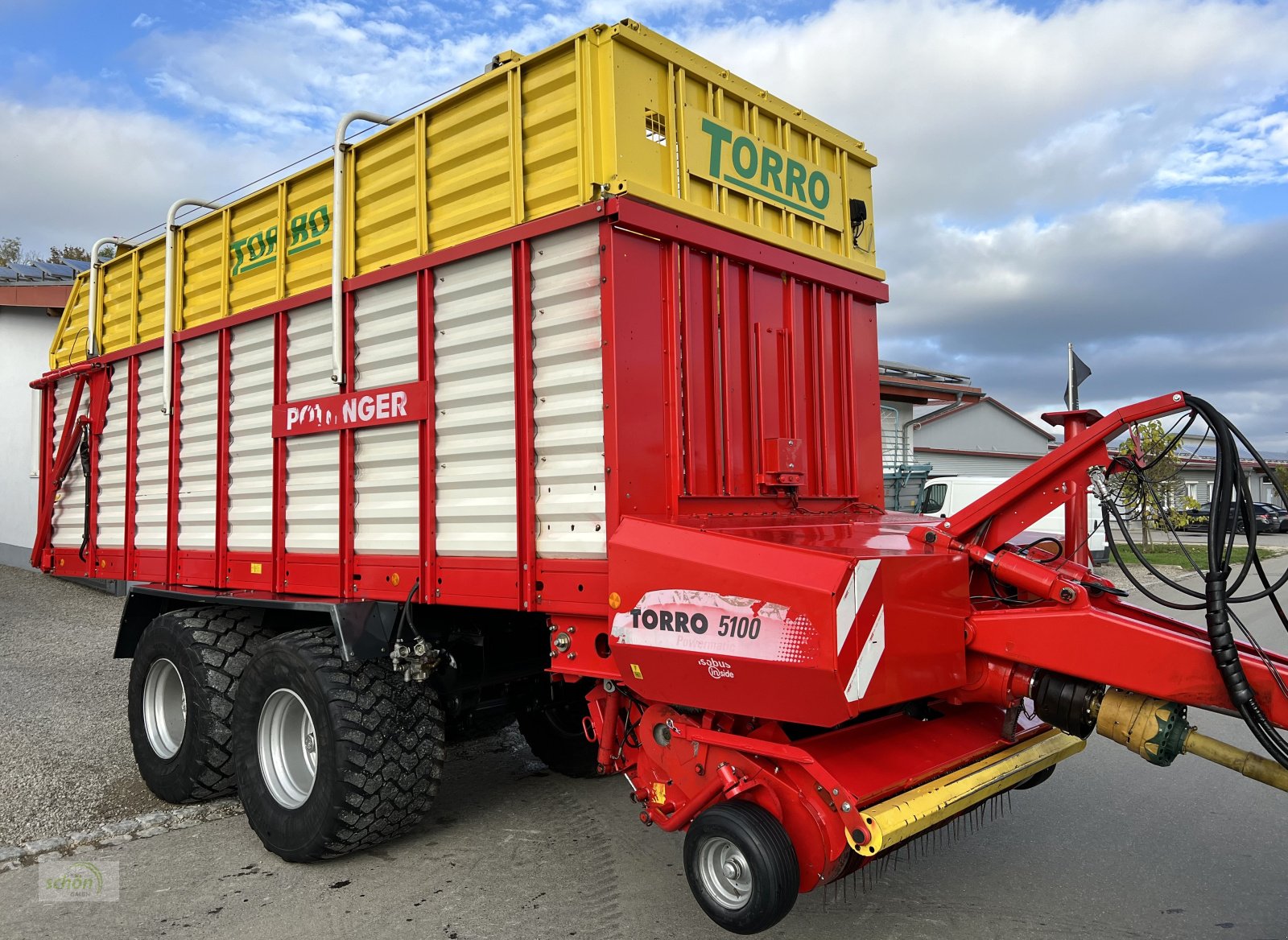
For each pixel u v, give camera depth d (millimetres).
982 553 3111
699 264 3473
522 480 3309
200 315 4898
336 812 3594
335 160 4020
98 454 5719
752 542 2766
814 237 4141
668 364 3270
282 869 3766
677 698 2926
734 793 2818
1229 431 2643
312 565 4160
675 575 2863
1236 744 5703
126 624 5180
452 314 3566
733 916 2748
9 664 7492
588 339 3145
